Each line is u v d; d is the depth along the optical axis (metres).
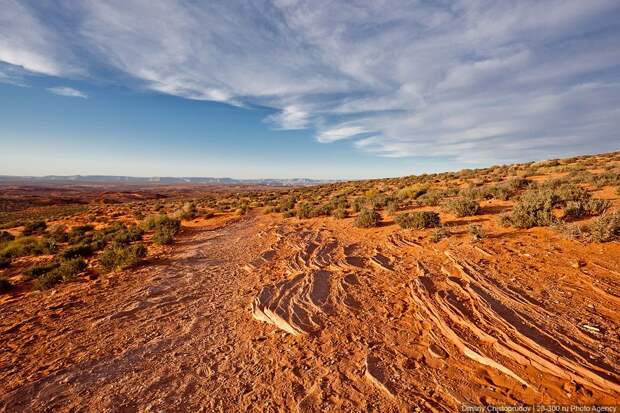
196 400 4.18
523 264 6.87
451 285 6.44
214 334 6.09
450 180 31.78
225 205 39.75
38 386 4.59
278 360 4.96
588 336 4.21
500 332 4.57
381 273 8.05
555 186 15.09
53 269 11.34
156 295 8.55
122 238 16.44
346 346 5.09
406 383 4.05
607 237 7.25
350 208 21.92
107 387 4.54
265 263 11.09
